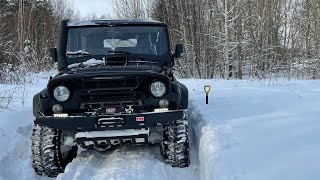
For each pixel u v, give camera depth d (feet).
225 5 83.10
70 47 19.49
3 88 40.42
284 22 94.53
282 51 92.94
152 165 16.21
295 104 22.48
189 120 23.12
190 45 94.32
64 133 17.39
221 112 21.45
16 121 22.80
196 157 17.69
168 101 15.96
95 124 15.55
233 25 88.63
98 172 15.92
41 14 126.72
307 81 44.01
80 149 20.02
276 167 11.16
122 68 16.79
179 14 99.30
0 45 62.90
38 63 70.90
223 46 87.20
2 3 121.70
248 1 90.12
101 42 19.43
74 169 16.19
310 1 92.32
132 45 19.43
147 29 19.65
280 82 43.98
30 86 45.78
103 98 15.98
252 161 11.96
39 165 16.48
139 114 15.62
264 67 83.66
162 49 19.45
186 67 95.86
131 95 16.01
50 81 15.83
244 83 46.11
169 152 16.40
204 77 93.86
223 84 46.11
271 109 21.22
